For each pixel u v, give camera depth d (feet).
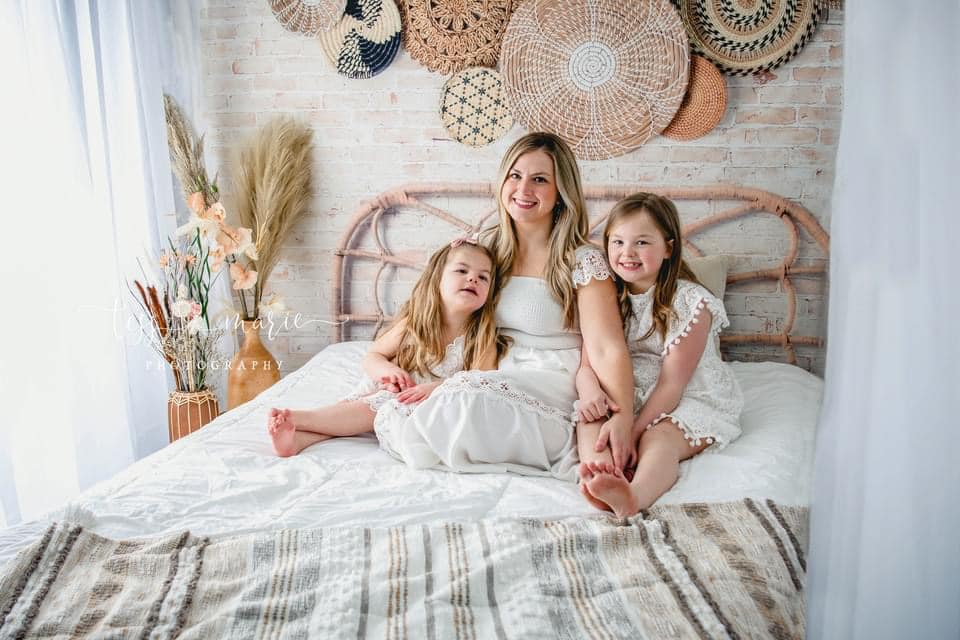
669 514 4.88
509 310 6.75
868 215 2.84
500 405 5.70
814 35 8.59
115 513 4.77
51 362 7.28
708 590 4.01
